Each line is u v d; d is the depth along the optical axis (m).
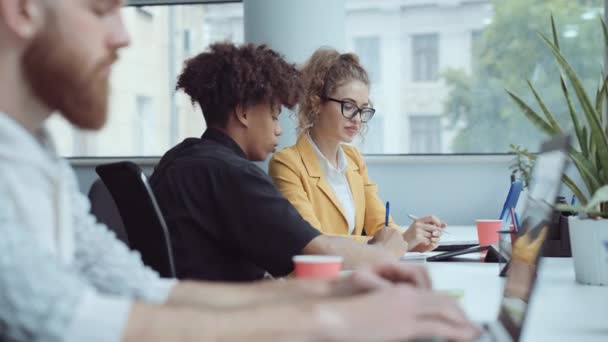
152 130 5.09
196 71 2.07
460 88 4.61
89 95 0.86
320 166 2.77
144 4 4.97
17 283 0.69
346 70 2.80
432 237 2.53
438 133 4.66
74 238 1.09
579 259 1.76
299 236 1.90
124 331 0.72
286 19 4.14
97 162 4.81
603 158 1.77
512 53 4.52
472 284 1.77
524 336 1.14
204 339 0.73
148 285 1.15
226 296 1.16
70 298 0.72
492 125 4.57
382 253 2.01
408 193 4.43
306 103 2.77
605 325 1.23
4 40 0.80
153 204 1.81
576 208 1.72
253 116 2.06
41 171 0.88
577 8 4.39
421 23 4.64
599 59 4.34
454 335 0.79
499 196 4.35
